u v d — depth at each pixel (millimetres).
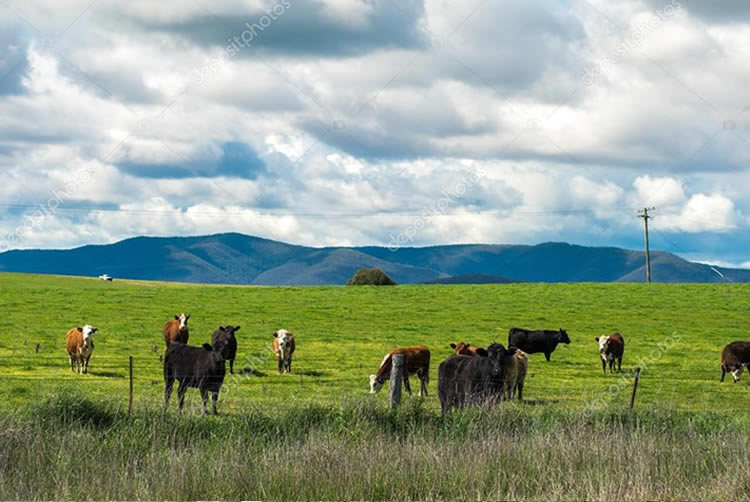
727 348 34094
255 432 15539
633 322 55625
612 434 15258
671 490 11984
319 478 12141
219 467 12406
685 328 52812
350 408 16453
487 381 20062
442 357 39344
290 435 15227
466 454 13398
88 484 11781
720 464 13375
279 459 12820
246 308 60125
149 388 27609
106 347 39750
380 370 27875
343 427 15516
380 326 51406
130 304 60344
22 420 14711
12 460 12570
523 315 58688
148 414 15820
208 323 51125
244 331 47688
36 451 12828
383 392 28047
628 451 13562
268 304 63156
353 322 53281
